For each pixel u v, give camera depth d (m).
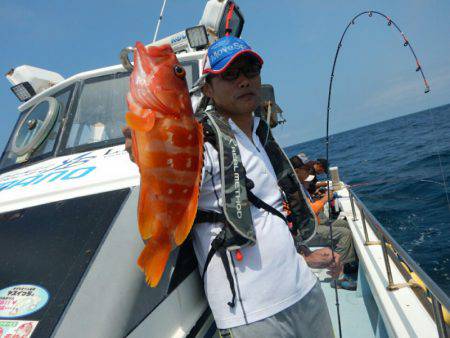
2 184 1.92
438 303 1.52
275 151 1.95
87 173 1.63
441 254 5.88
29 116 2.85
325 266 3.69
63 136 2.54
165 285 1.42
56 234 1.28
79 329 1.04
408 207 8.95
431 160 14.91
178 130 1.29
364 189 12.40
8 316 1.05
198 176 1.34
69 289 1.08
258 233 1.52
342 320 3.03
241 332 1.44
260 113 2.58
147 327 1.26
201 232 1.56
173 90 1.30
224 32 3.33
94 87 2.79
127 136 1.40
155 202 1.23
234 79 1.61
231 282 1.45
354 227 3.97
